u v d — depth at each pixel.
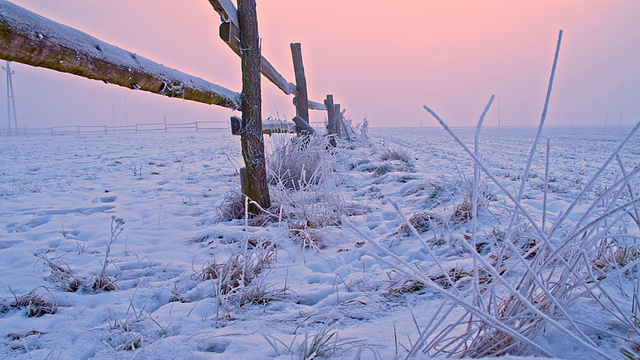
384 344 1.51
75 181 6.98
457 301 1.08
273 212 3.90
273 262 2.76
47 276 2.55
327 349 1.47
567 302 1.42
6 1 1.70
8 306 2.09
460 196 4.07
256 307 2.06
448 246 2.80
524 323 1.36
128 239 3.40
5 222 4.11
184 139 25.22
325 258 2.88
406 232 3.25
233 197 4.12
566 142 20.22
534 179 6.18
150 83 2.78
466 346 1.29
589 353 1.28
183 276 2.51
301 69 7.90
